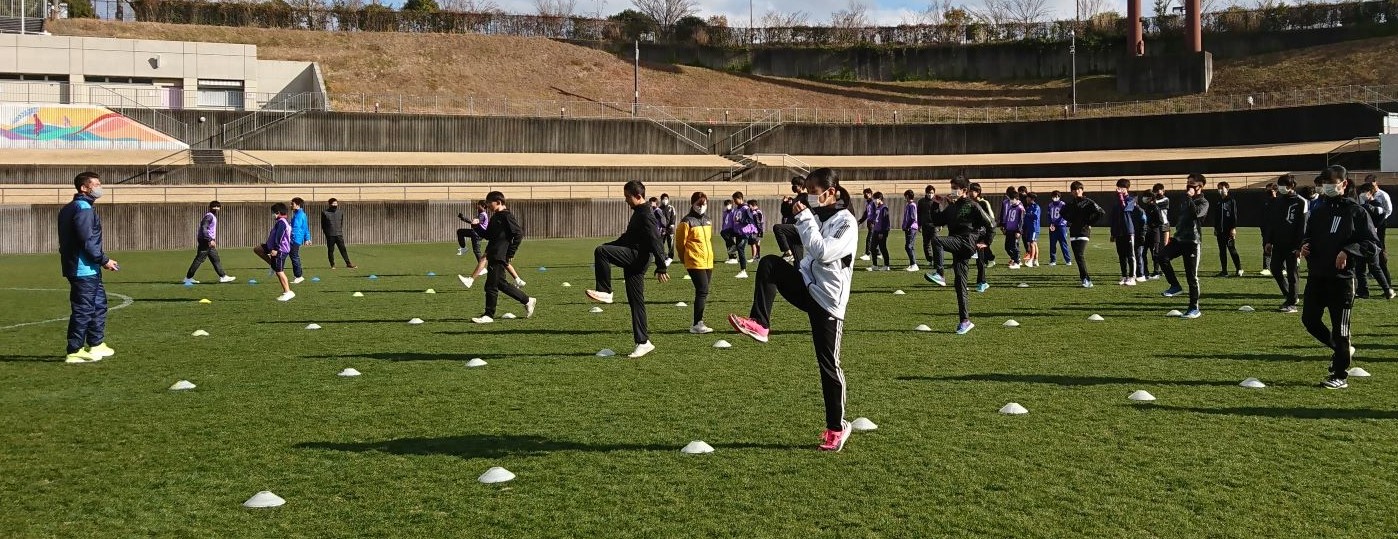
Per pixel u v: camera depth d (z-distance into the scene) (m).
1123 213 19.53
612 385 9.73
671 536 5.51
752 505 6.01
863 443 7.41
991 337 12.82
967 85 84.25
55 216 37.28
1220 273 21.33
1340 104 57.94
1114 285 19.78
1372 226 9.20
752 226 23.80
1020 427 7.85
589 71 78.56
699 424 8.05
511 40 79.25
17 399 9.27
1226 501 6.01
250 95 60.72
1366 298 16.62
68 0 71.06
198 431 7.97
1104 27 84.56
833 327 7.24
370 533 5.60
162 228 38.81
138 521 5.84
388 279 23.16
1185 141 61.34
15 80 55.78
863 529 5.59
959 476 6.55
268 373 10.58
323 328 14.27
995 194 52.72
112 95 56.22
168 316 15.84
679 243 13.23
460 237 25.59
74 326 11.42
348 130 54.03
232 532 5.64
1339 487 6.27
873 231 25.06
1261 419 8.06
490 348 12.21
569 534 5.55
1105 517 5.75
